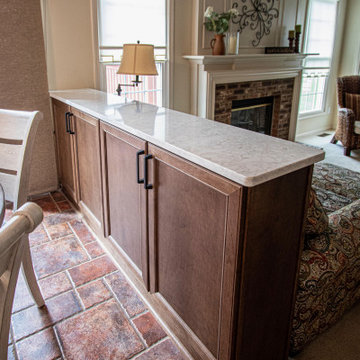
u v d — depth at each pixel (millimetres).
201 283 1263
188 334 1418
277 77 4449
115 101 2334
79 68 3043
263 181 989
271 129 4859
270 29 4398
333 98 5914
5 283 740
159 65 3584
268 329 1298
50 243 2281
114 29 3178
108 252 2195
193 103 3906
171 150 1259
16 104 2684
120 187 1790
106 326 1630
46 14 2748
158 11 3398
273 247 1161
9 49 2543
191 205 1225
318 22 5105
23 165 1402
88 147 2139
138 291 1849
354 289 1670
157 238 1493
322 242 1530
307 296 1397
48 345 1519
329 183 2398
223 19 3547
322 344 1588
